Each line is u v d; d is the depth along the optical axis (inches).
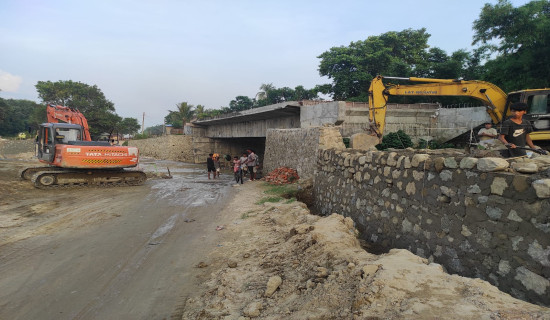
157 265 205.0
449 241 156.6
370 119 494.9
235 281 167.5
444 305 92.1
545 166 119.3
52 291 169.8
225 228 285.9
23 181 536.1
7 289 171.5
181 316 143.8
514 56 815.1
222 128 1304.1
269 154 752.3
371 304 100.1
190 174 869.2
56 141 533.0
